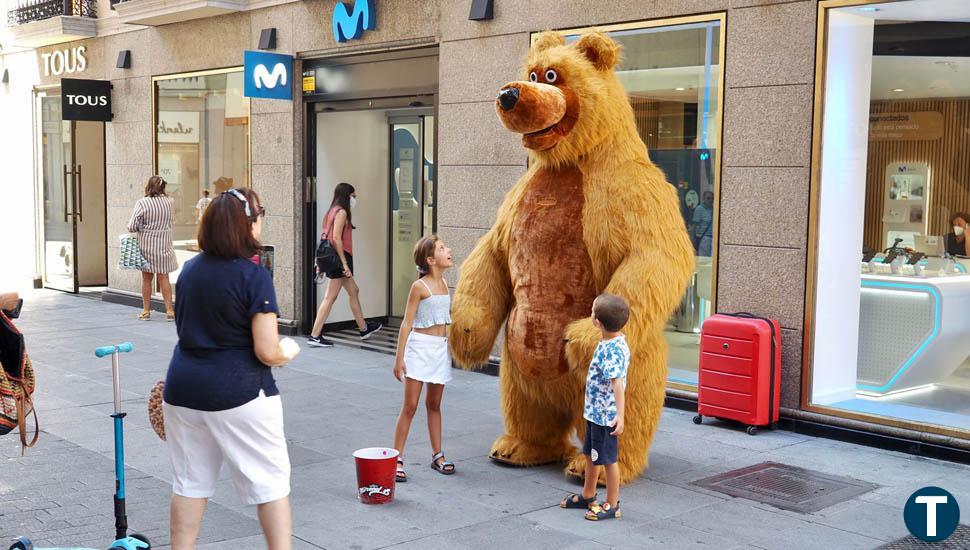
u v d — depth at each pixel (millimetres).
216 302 4152
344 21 11297
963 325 7977
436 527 5473
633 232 5875
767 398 7633
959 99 8023
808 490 6211
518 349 6355
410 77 10930
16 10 17844
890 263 8039
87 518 5469
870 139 8000
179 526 4277
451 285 10453
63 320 13828
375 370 10344
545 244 6195
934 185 8148
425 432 7711
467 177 10219
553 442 6797
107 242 16359
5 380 4656
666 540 5289
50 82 17422
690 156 8516
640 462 6305
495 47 9836
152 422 4531
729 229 8141
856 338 8117
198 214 14289
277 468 4270
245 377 4176
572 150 6094
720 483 6352
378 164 12812
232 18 13242
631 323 5711
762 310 7961
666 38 8609
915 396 7938
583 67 6070
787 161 7750
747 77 7957
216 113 13727
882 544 5238
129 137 15570
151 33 14836
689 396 8438
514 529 5453
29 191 18203
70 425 7730
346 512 5723
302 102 12320
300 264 12500
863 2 7312
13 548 4559
